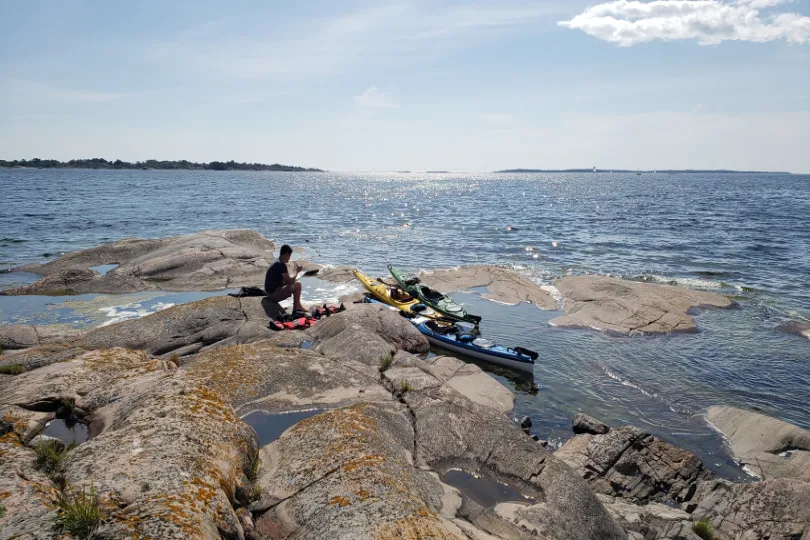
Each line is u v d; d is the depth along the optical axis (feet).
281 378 30.42
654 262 99.40
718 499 28.32
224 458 19.07
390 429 24.40
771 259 102.47
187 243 85.76
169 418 19.97
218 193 310.24
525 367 47.11
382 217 177.58
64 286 68.08
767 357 51.26
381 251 108.27
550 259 101.60
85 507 13.89
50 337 44.60
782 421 36.50
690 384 45.39
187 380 24.21
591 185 565.53
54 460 17.33
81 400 24.13
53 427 22.86
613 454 31.96
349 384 30.60
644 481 30.78
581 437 34.60
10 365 33.06
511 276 79.00
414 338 47.06
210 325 46.37
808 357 51.29
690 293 69.97
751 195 344.28
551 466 23.41
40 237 116.16
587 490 22.36
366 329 42.04
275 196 291.38
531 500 21.61
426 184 577.43
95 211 177.06
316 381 30.50
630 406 41.50
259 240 100.48
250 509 18.13
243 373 30.37
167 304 62.34
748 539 25.55
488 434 25.31
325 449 21.08
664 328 58.18
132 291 68.03
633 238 129.49
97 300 63.67
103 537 13.21
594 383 45.50
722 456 34.78
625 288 69.77
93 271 73.10
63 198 232.94
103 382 26.43
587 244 119.85
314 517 16.98
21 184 361.71
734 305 67.87
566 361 49.96
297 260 88.07
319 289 71.72
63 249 102.53
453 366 43.65
